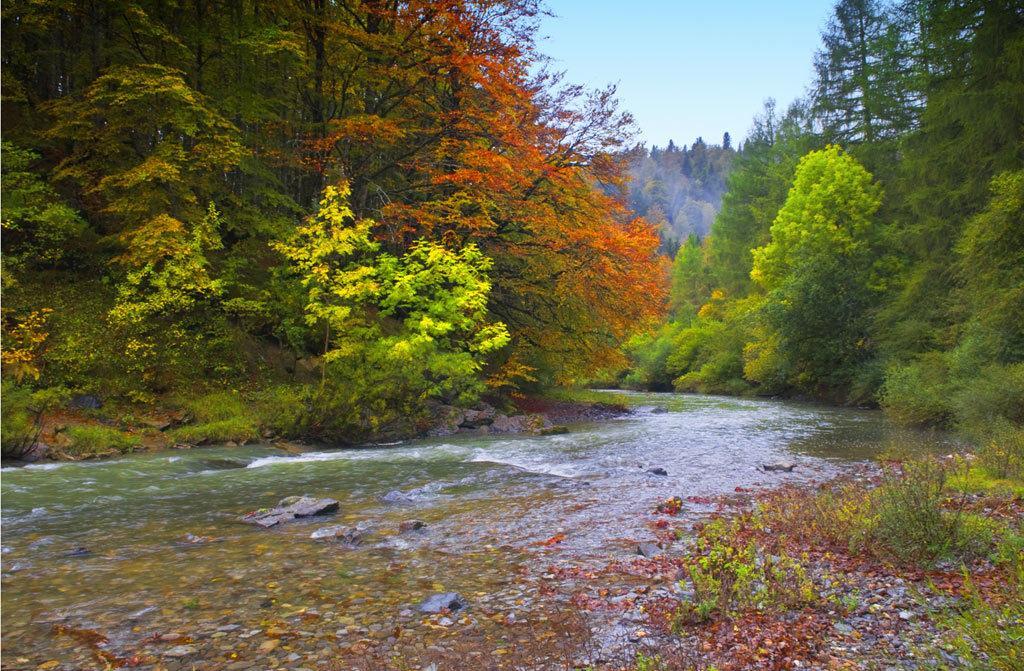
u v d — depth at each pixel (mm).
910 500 5582
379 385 15078
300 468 10680
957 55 23438
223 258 17562
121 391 13016
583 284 20531
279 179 20547
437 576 5176
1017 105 20375
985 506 6949
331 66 20328
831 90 39281
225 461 10906
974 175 22688
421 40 19484
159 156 14344
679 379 48750
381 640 3930
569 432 16547
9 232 14930
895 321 26094
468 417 17000
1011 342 16578
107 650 3770
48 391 11562
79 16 16547
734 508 7645
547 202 21453
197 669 3541
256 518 7055
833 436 15305
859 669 3441
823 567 5227
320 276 14930
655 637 3945
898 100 33531
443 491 8828
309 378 16562
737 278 50375
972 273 18109
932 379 18109
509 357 22516
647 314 22766
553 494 8578
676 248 117125
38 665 3566
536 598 4660
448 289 18250
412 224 20281
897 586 4711
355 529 6562
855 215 31234
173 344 14547
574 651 3762
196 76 17109
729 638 3889
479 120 20297
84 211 16922
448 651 3773
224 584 4949
